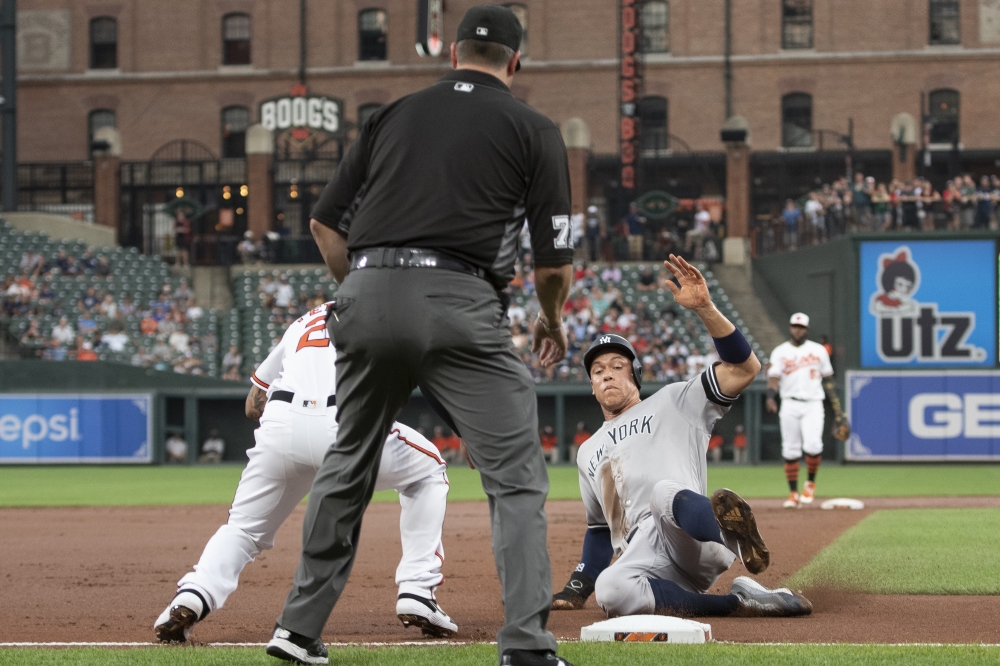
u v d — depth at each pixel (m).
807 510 41.69
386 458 16.55
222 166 130.25
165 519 41.59
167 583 23.50
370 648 14.55
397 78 139.00
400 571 16.70
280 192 125.94
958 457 74.25
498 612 19.06
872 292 76.12
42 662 13.54
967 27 130.88
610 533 19.03
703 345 89.94
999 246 74.88
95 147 121.12
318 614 13.16
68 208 134.00
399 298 12.20
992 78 130.25
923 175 116.19
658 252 108.88
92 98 141.50
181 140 130.50
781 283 99.44
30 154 141.62
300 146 124.00
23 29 142.00
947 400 74.31
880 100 131.75
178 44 141.38
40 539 33.97
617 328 90.38
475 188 12.40
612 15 135.25
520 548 12.05
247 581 23.39
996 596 19.84
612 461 18.47
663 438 18.08
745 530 15.38
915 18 131.25
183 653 14.14
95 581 23.81
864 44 132.00
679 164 127.62
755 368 17.62
